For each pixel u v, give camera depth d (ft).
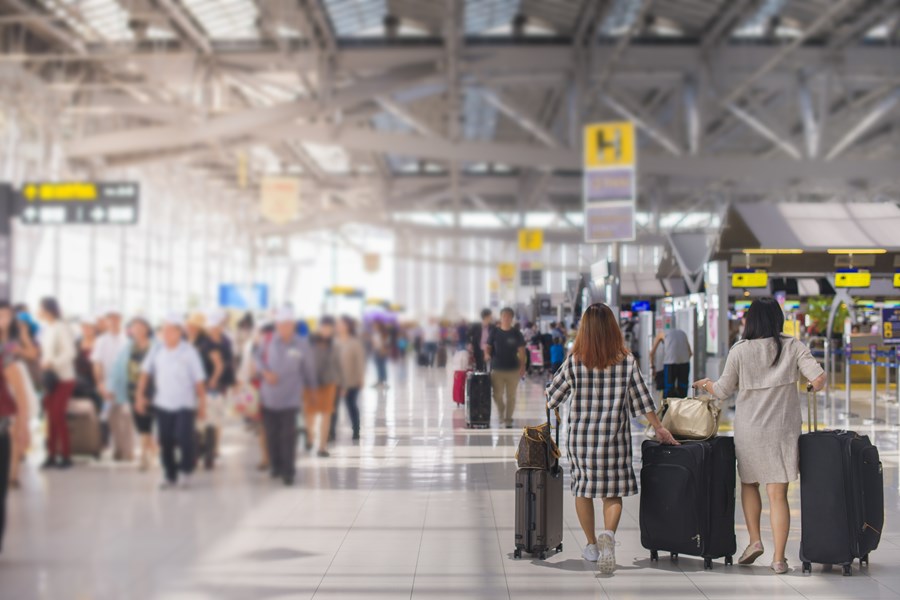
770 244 53.93
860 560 19.81
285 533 21.15
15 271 94.89
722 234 55.47
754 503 20.16
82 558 16.37
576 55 109.09
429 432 45.19
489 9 101.86
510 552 21.21
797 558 20.90
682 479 19.86
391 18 107.34
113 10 97.81
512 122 159.02
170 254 155.74
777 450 19.65
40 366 20.61
